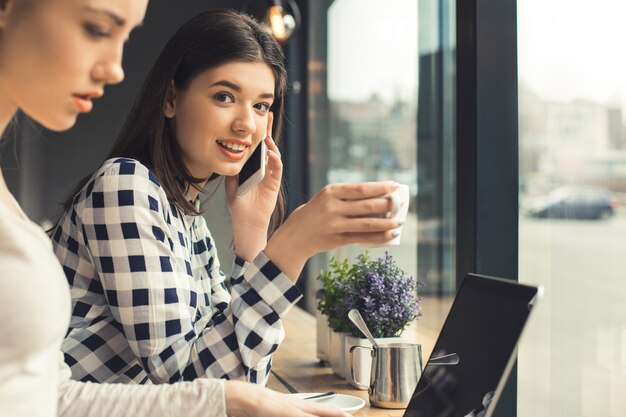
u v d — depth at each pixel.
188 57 1.41
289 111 3.88
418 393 1.25
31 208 4.11
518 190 1.77
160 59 1.44
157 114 1.42
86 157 4.39
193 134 1.43
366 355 1.78
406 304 1.79
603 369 1.60
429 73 2.38
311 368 2.06
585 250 1.62
